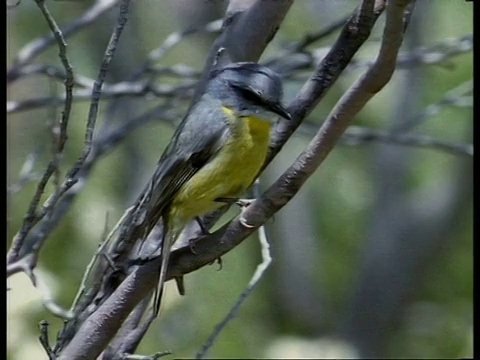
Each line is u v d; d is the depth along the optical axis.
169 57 13.74
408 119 15.20
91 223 12.60
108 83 12.87
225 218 12.22
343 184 17.73
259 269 7.61
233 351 14.40
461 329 17.02
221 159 7.70
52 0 12.89
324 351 14.23
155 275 6.65
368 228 17.67
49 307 6.71
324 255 17.88
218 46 8.33
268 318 16.55
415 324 17.28
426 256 17.34
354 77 15.21
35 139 12.32
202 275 14.77
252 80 7.80
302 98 7.57
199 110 7.86
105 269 7.11
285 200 6.35
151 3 13.23
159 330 13.24
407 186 17.52
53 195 6.68
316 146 6.11
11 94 12.24
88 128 6.39
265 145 7.82
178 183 7.66
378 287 17.41
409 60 11.24
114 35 6.21
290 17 14.15
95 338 6.57
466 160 17.22
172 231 7.27
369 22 6.77
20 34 12.93
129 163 13.81
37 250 7.21
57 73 9.79
